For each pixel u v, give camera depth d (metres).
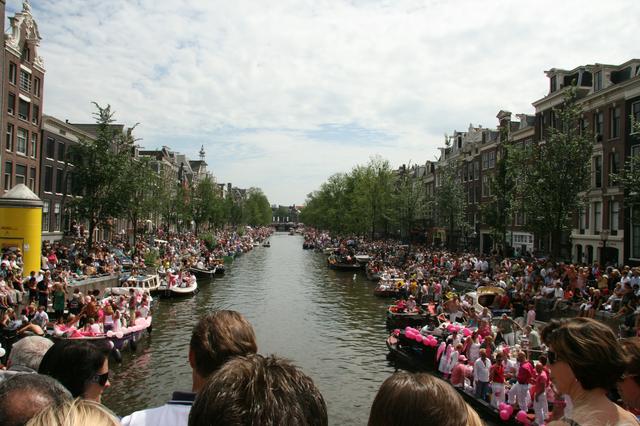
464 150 58.28
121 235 54.38
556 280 22.98
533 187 27.78
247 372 2.01
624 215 30.72
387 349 21.45
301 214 179.62
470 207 57.06
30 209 24.27
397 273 39.19
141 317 22.75
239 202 137.12
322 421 2.05
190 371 17.70
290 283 43.44
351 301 34.03
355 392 16.17
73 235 43.22
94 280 27.83
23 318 15.77
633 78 30.05
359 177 77.00
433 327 19.47
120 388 15.95
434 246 56.28
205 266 48.38
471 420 2.24
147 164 46.59
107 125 37.06
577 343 2.90
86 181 36.59
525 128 44.31
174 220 68.81
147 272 35.75
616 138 31.86
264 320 27.47
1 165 33.69
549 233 28.64
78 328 19.27
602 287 20.98
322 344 22.30
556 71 38.38
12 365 4.27
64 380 3.24
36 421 1.71
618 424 2.77
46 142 40.53
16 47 35.66
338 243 82.25
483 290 24.42
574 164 26.98
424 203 60.19
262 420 1.83
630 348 3.54
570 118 27.86
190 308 30.41
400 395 2.23
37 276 22.36
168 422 2.89
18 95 36.12
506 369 13.76
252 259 70.06
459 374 14.66
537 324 20.92
